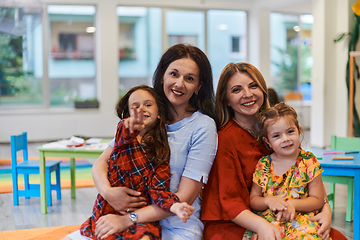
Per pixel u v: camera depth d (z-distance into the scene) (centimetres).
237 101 162
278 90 891
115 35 747
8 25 448
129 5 754
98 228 133
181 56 151
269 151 165
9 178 414
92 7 752
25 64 726
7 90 721
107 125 757
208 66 156
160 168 142
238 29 851
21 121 708
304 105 908
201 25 824
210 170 156
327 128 643
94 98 757
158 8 788
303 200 147
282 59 884
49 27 736
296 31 888
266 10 825
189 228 145
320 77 641
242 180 154
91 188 376
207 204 154
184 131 150
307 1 740
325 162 217
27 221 276
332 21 634
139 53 789
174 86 150
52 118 725
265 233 136
